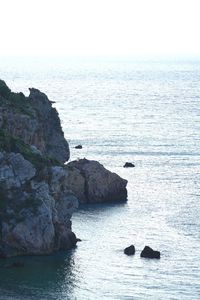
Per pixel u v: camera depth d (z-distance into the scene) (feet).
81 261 370.12
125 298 328.70
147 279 351.46
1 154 389.60
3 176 386.32
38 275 349.82
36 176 389.39
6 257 370.94
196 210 478.18
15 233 373.40
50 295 327.88
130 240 408.26
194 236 419.13
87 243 399.24
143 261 373.40
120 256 379.76
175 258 379.55
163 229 431.43
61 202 401.90
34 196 383.65
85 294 331.16
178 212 472.44
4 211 378.32
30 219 377.09
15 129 474.08
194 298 331.16
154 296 332.19
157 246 398.62
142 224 441.68
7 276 347.15
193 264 371.56
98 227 433.07
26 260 367.86
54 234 382.42
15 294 326.65
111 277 351.25
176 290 339.36
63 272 354.95
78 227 431.84
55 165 408.67
